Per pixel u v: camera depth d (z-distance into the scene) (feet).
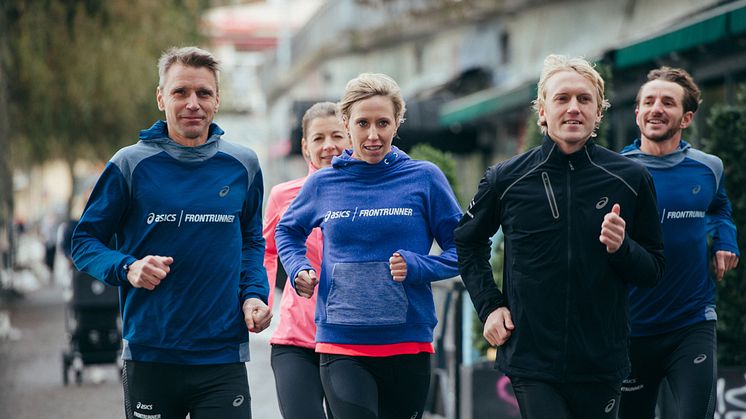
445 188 16.88
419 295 16.58
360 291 16.42
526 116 65.36
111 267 14.78
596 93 14.65
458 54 97.04
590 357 14.46
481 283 15.21
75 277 37.55
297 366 18.39
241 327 15.61
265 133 140.67
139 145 15.39
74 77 68.69
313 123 20.22
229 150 15.70
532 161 14.87
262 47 199.31
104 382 38.70
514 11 82.38
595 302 14.46
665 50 35.70
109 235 15.46
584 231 14.46
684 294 18.70
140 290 15.25
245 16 200.95
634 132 47.70
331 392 16.44
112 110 71.56
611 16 67.56
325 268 16.83
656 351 18.83
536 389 14.60
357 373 16.34
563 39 74.33
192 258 15.23
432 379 28.04
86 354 38.04
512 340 14.82
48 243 109.29
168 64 15.44
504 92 54.75
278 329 18.85
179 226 15.21
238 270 15.65
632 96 46.98
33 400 34.22
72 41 62.13
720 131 25.43
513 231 14.78
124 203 15.30
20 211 156.87
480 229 15.24
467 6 86.43
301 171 102.42
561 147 14.65
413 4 105.70
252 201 16.06
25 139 73.82
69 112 70.44
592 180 14.58
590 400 14.67
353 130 16.66
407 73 112.78
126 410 15.70
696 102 19.12
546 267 14.51
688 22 34.78
